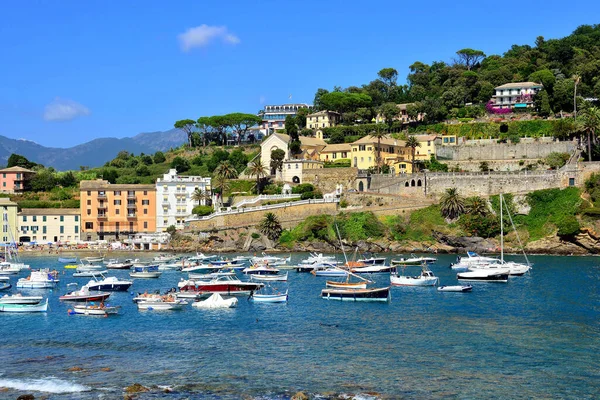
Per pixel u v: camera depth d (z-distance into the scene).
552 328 80.19
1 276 138.62
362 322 86.25
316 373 62.75
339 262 149.12
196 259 165.38
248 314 93.44
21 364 67.31
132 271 148.25
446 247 176.50
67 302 105.38
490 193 184.88
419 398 55.44
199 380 61.12
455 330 80.19
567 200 171.25
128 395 56.97
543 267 139.62
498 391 57.06
